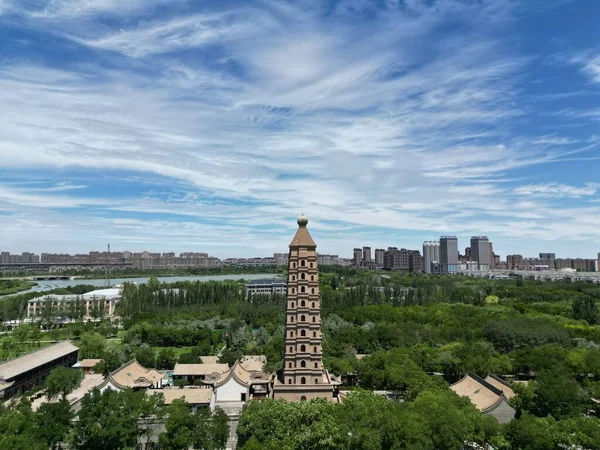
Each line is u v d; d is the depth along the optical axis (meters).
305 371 113.31
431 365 154.88
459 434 87.12
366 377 141.88
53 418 93.62
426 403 97.31
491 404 112.38
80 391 137.38
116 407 95.38
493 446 93.62
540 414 106.38
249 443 87.31
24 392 138.88
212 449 94.50
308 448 86.38
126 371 144.00
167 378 165.25
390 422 85.00
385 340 189.75
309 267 117.12
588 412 119.50
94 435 91.38
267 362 165.62
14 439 80.38
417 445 81.38
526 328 192.50
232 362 173.38
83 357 190.88
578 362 147.12
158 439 105.44
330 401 105.44
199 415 99.38
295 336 114.56
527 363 153.75
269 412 94.44
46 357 162.12
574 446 84.25
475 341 189.88
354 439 83.00
